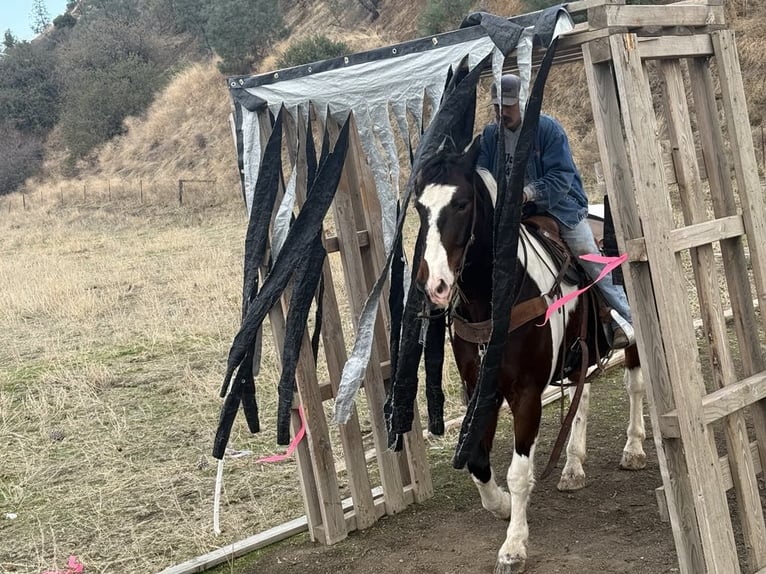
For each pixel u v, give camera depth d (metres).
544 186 4.07
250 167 4.46
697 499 3.21
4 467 6.09
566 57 4.09
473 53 3.64
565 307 4.12
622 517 4.43
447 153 3.56
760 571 3.49
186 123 31.11
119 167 31.44
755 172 3.55
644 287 3.25
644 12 3.16
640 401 5.04
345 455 4.61
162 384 7.80
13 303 12.29
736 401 3.40
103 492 5.49
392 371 4.13
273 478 5.52
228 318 10.13
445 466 5.45
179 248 17.27
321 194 4.18
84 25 53.81
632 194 3.24
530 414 3.91
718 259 8.94
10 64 43.47
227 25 31.70
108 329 10.42
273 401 7.05
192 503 5.23
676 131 3.37
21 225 26.33
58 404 7.36
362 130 4.14
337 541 4.53
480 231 3.68
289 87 4.33
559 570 3.94
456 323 4.04
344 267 4.62
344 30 30.56
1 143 38.72
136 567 4.46
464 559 4.16
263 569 4.32
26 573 4.47
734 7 17.09
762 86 15.24
